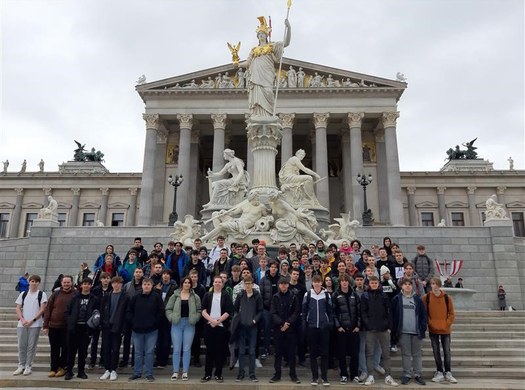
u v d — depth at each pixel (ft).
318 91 177.17
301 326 32.27
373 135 197.47
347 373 31.81
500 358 38.47
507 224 100.42
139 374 31.58
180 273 40.68
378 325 31.32
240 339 31.83
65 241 106.01
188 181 175.01
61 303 32.91
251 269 38.55
